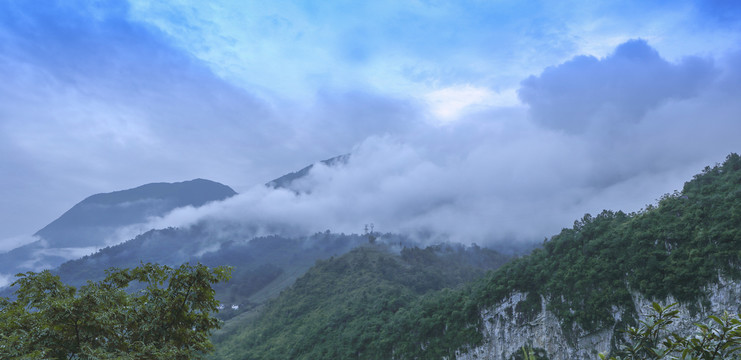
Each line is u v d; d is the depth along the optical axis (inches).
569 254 3754.9
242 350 6053.2
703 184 3730.3
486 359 3821.4
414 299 5561.0
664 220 3393.2
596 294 3289.9
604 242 3550.7
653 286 2974.9
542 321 3592.5
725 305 2610.7
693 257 2891.2
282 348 5526.6
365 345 4690.0
